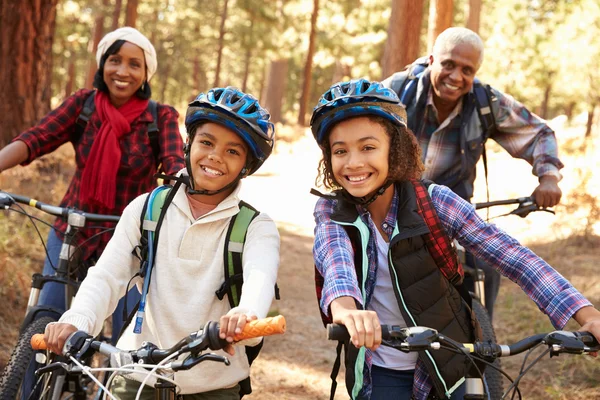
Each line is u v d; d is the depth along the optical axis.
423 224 2.65
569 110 41.25
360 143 2.65
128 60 4.01
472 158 4.42
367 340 2.19
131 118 4.01
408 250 2.65
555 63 26.73
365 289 2.72
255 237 2.71
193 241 2.72
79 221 3.59
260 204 13.56
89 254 3.91
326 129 2.70
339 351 2.80
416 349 2.20
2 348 5.21
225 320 2.12
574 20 22.52
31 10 8.55
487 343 2.32
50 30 8.88
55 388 3.17
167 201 2.77
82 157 4.01
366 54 27.64
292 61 45.44
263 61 37.16
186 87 50.38
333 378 2.79
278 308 7.44
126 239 2.75
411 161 2.76
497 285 4.47
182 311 2.68
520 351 2.33
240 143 2.69
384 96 2.66
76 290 3.71
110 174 3.91
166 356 2.16
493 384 3.56
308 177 16.75
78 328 2.42
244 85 37.69
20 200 3.61
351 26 27.69
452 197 2.76
